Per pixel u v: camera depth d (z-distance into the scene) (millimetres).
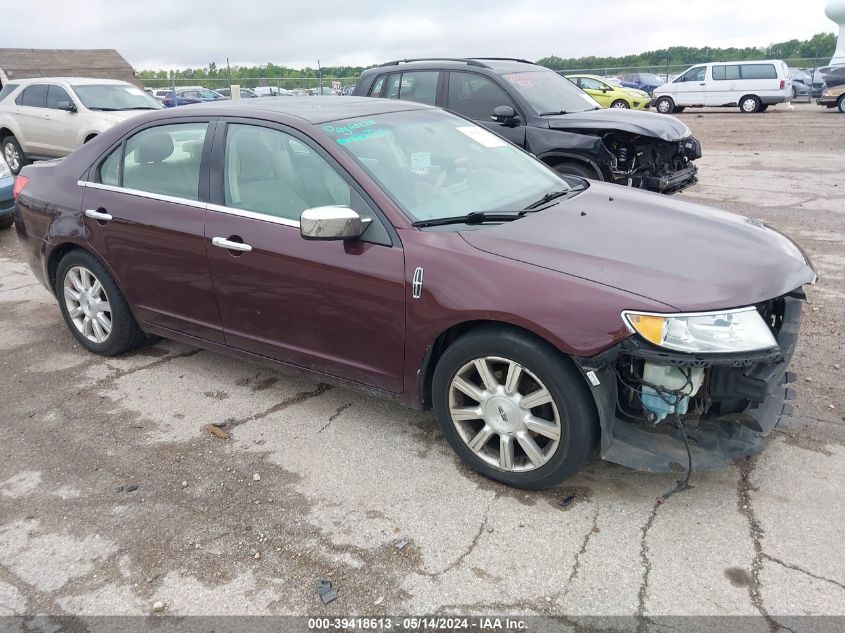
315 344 3553
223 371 4465
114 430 3781
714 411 3002
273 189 3602
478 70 7953
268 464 3418
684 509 2967
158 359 4664
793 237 7074
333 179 3410
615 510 2982
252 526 2971
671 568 2643
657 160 7730
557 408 2879
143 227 4031
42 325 5340
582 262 2914
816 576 2572
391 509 3049
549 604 2502
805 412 3670
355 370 3455
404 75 8453
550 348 2844
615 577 2611
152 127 4156
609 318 2693
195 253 3828
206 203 3811
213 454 3521
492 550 2775
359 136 3600
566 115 7727
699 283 2777
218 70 32688
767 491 3057
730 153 13586
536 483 3053
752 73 23344
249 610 2529
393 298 3164
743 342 2686
